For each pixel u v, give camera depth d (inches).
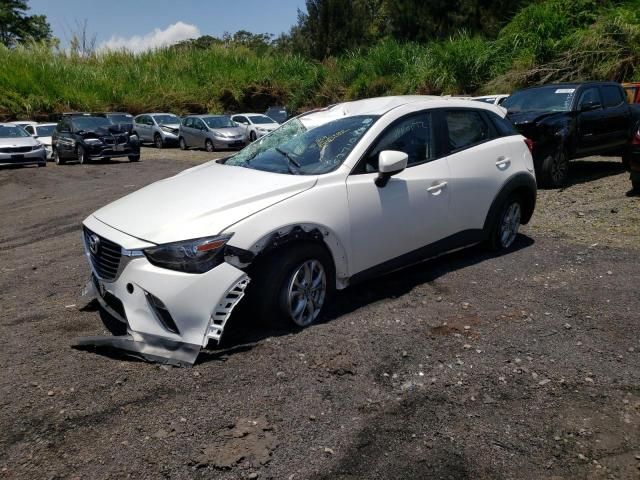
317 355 135.4
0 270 227.5
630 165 310.7
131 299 137.3
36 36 1996.8
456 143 195.9
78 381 126.7
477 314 160.7
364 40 1572.3
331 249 154.6
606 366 130.5
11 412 115.4
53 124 852.0
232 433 107.0
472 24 1135.0
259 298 143.8
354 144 168.1
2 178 582.6
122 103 1202.0
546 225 266.4
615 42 703.1
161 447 103.3
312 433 107.0
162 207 149.8
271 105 1311.5
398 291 179.5
